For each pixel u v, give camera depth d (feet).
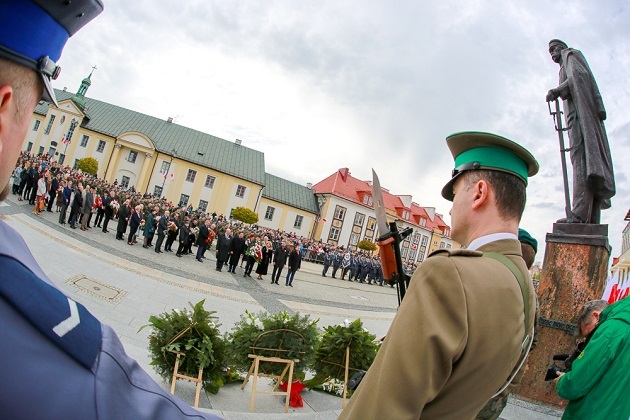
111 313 21.63
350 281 86.63
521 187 4.02
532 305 3.74
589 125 14.01
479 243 3.86
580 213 14.08
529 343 3.90
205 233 53.88
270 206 179.32
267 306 35.42
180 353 12.55
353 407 3.10
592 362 7.00
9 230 2.04
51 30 1.93
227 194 167.73
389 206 209.87
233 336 13.92
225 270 53.21
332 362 14.69
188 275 41.22
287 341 13.83
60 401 1.54
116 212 55.77
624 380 6.86
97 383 1.72
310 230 185.88
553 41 16.12
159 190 162.61
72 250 35.83
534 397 13.20
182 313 13.39
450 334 2.83
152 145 160.56
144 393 2.06
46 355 1.59
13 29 1.77
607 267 13.32
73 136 159.53
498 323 3.06
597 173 13.56
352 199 191.11
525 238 6.57
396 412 2.74
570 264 13.82
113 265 34.91
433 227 233.96
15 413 1.44
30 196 59.36
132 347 16.84
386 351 3.05
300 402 13.73
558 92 14.96
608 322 7.24
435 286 3.05
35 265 2.04
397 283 5.22
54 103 2.15
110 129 163.73
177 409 2.20
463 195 4.22
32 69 1.89
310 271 86.94
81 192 50.24
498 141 4.02
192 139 174.50
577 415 7.33
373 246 146.00
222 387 14.21
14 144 1.91
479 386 3.11
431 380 2.77
